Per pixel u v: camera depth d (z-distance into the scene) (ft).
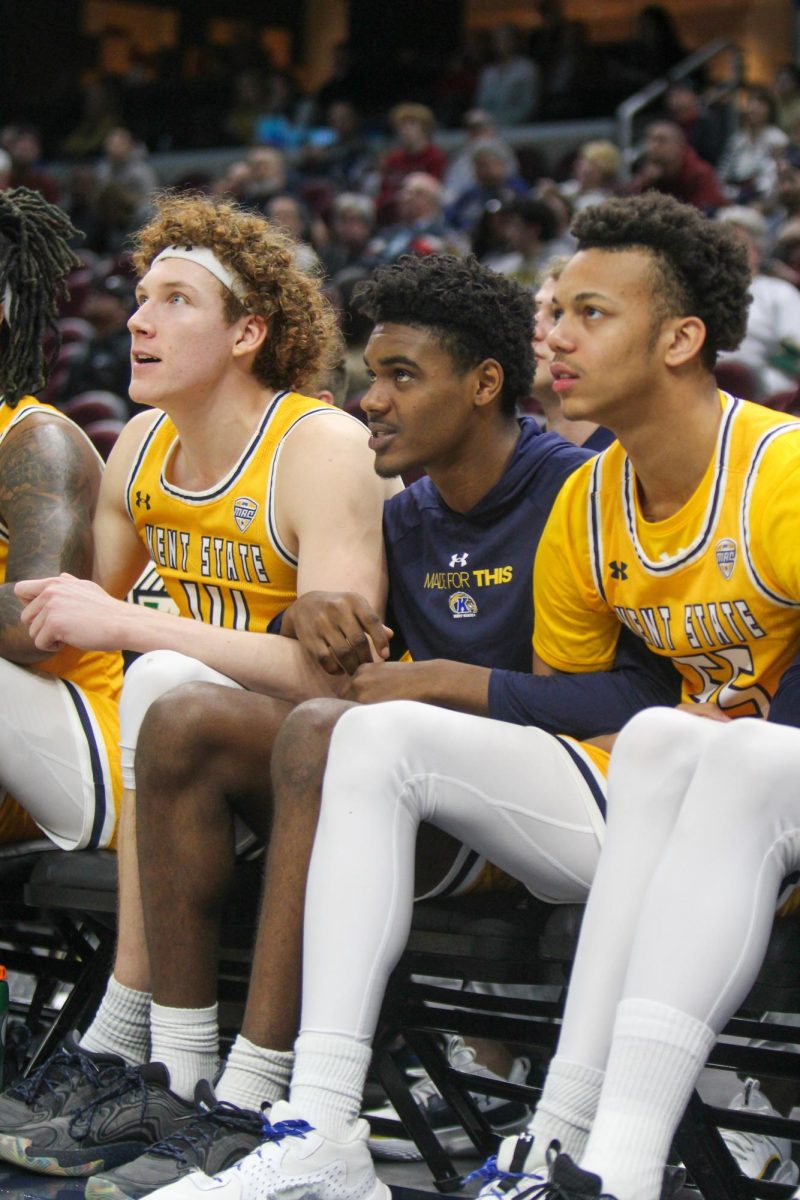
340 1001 7.81
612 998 7.54
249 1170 7.63
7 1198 8.25
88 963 10.61
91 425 27.76
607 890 7.61
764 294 23.21
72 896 10.17
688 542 8.53
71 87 71.41
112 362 32.40
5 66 75.51
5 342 11.79
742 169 40.22
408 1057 13.03
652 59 50.19
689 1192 9.28
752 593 8.39
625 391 8.42
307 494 10.17
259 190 43.04
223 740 8.84
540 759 8.48
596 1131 7.13
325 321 11.10
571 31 51.96
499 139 45.50
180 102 60.80
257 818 9.21
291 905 8.24
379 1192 8.02
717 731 7.46
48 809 10.53
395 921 7.94
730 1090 11.17
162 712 8.85
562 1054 7.61
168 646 9.84
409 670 9.09
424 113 45.27
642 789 7.61
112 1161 8.61
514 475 9.80
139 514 11.00
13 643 10.40
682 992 7.11
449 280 9.48
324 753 8.27
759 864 7.25
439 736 8.16
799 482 8.16
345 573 9.98
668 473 8.57
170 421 11.04
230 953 10.02
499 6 71.67
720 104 41.75
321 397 12.53
